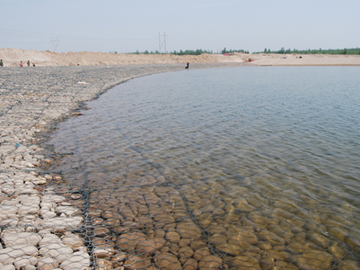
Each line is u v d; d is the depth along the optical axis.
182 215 6.22
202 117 15.64
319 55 137.38
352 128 13.41
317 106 18.97
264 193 7.25
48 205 6.28
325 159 9.55
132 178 8.10
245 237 5.47
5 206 5.98
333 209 6.49
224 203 6.75
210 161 9.41
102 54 92.62
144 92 25.50
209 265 4.69
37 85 26.14
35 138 11.52
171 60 109.81
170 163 9.23
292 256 4.95
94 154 9.95
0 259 4.29
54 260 4.43
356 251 5.09
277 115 16.20
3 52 68.12
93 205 6.52
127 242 5.19
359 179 8.03
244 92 26.06
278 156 9.84
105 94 23.88
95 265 4.43
